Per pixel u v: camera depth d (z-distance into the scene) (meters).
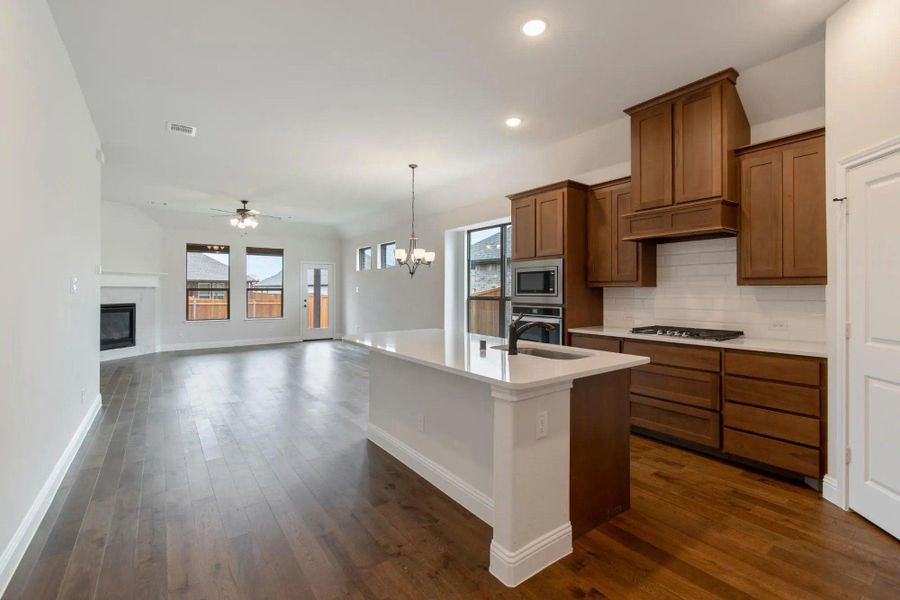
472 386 2.46
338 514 2.41
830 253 2.51
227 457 3.22
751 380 2.94
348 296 10.45
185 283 8.90
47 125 2.50
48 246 2.57
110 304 7.66
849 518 2.35
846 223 2.39
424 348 2.79
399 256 6.01
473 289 6.84
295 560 1.99
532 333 4.50
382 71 3.09
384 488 2.73
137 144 4.55
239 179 5.95
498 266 6.39
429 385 2.84
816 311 3.12
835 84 2.45
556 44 2.76
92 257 4.12
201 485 2.76
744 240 3.18
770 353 2.85
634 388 3.64
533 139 4.38
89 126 3.83
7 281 1.91
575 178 4.73
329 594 1.77
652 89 3.34
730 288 3.59
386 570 1.93
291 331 10.23
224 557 2.01
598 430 2.29
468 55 2.88
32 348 2.27
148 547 2.09
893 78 2.09
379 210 8.12
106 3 2.38
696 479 2.86
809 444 2.68
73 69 3.06
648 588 1.81
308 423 4.04
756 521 2.33
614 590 1.80
